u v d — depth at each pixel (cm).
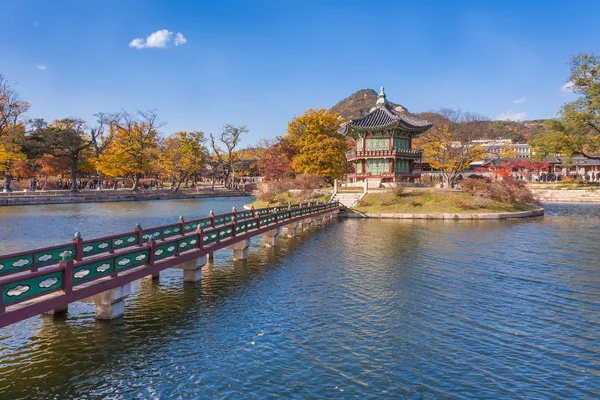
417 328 1227
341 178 7812
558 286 1686
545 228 3516
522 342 1131
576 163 9825
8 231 3294
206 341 1120
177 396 852
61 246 1180
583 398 854
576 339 1152
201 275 1766
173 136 9194
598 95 5634
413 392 873
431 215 4347
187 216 4653
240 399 844
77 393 856
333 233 3256
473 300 1499
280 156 7788
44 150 6838
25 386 877
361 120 6306
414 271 1934
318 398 848
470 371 966
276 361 1009
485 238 2950
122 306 1280
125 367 970
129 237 1468
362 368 977
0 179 7800
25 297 892
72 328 1187
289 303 1450
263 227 2444
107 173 7700
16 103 6234
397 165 6328
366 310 1384
